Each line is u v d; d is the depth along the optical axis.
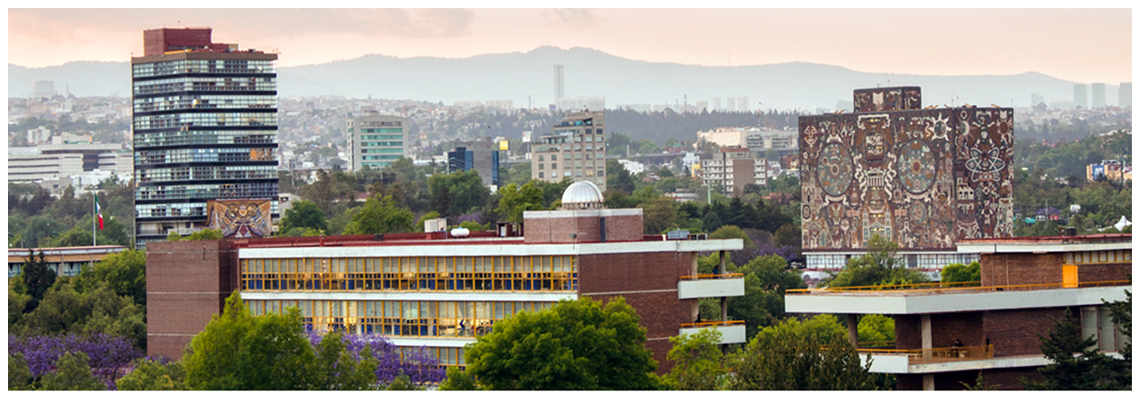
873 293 143.62
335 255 176.62
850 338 147.25
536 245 165.38
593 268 163.62
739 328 167.12
